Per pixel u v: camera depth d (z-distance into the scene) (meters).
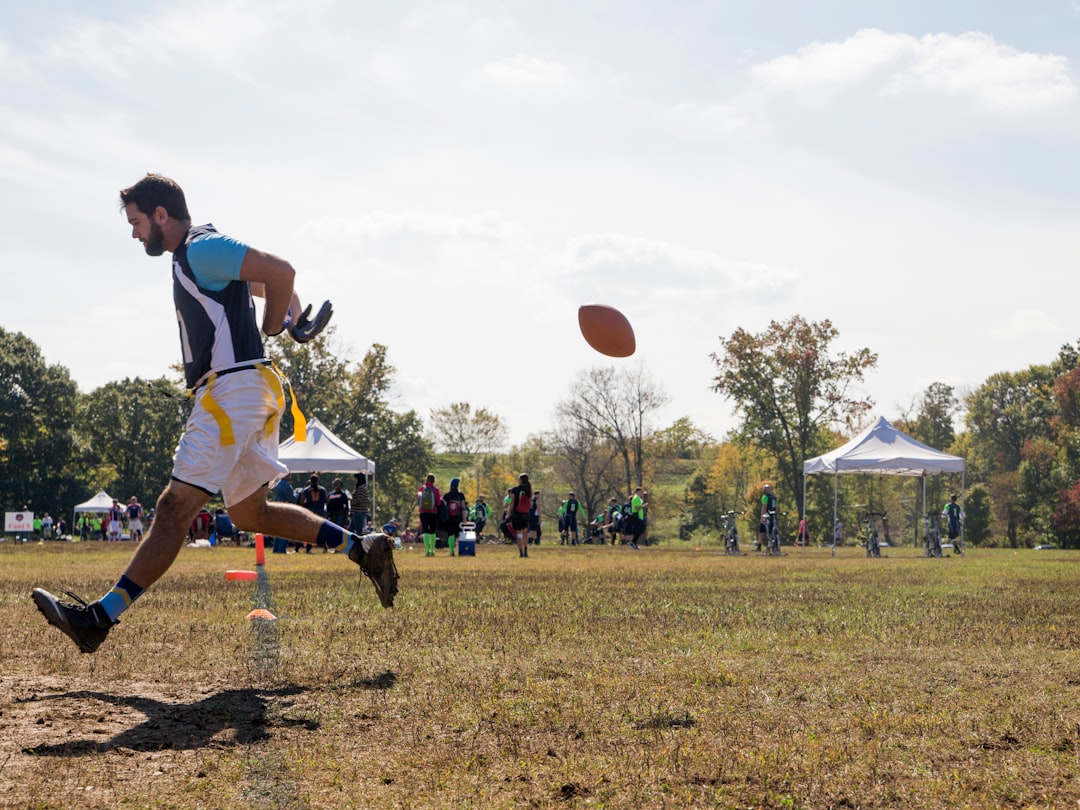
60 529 67.12
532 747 3.67
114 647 6.18
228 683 5.00
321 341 70.62
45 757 3.55
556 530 82.19
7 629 6.98
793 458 65.94
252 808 2.96
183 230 5.29
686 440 80.88
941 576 15.29
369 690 4.78
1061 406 82.50
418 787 3.19
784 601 9.75
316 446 29.09
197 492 5.00
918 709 4.36
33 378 75.50
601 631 7.01
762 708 4.37
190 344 5.12
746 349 66.12
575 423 74.88
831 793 3.12
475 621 7.61
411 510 80.06
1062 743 3.74
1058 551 42.19
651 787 3.18
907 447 31.22
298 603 9.13
